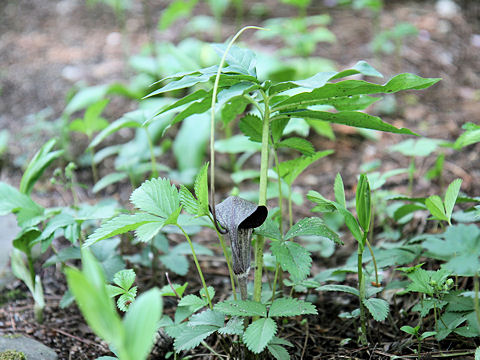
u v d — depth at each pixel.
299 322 2.26
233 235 1.58
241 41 6.02
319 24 6.43
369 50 5.49
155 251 2.65
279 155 4.11
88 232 2.77
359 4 5.17
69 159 4.09
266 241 3.07
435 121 4.14
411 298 2.24
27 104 5.11
